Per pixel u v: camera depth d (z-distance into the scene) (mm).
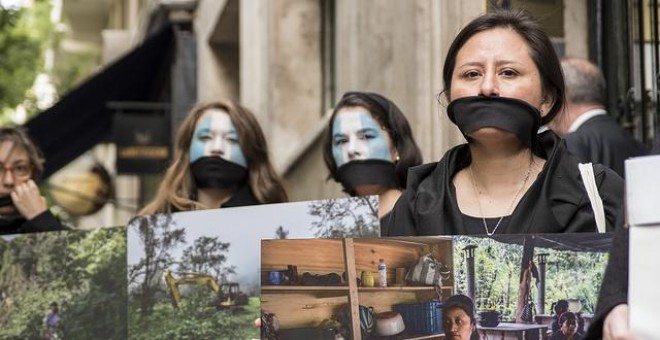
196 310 3484
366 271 2797
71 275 3947
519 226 2941
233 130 4398
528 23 3080
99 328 3914
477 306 2732
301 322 2824
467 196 3070
